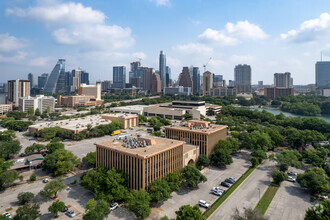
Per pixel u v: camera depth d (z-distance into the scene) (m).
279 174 140.25
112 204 113.00
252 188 135.38
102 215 96.00
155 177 123.00
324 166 157.38
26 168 163.50
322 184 122.94
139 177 115.81
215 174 157.38
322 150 174.00
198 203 118.31
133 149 127.62
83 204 116.44
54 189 117.88
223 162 163.25
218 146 180.12
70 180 145.38
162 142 145.12
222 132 194.75
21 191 130.12
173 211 110.25
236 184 138.88
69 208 112.44
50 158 153.12
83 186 129.38
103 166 134.38
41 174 154.88
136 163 117.12
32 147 185.00
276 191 131.75
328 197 123.19
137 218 103.88
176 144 140.38
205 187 137.50
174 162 138.88
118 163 126.56
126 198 111.19
